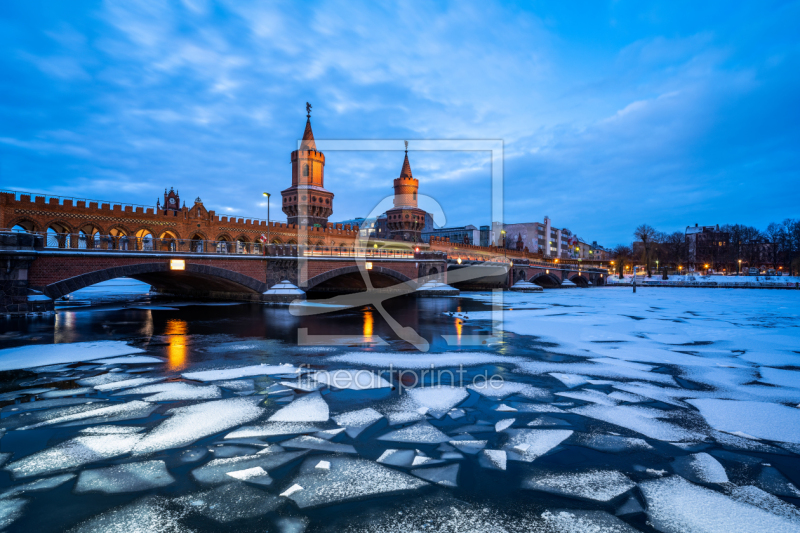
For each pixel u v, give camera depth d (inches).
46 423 346.0
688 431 340.5
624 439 322.7
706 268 5644.7
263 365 566.3
